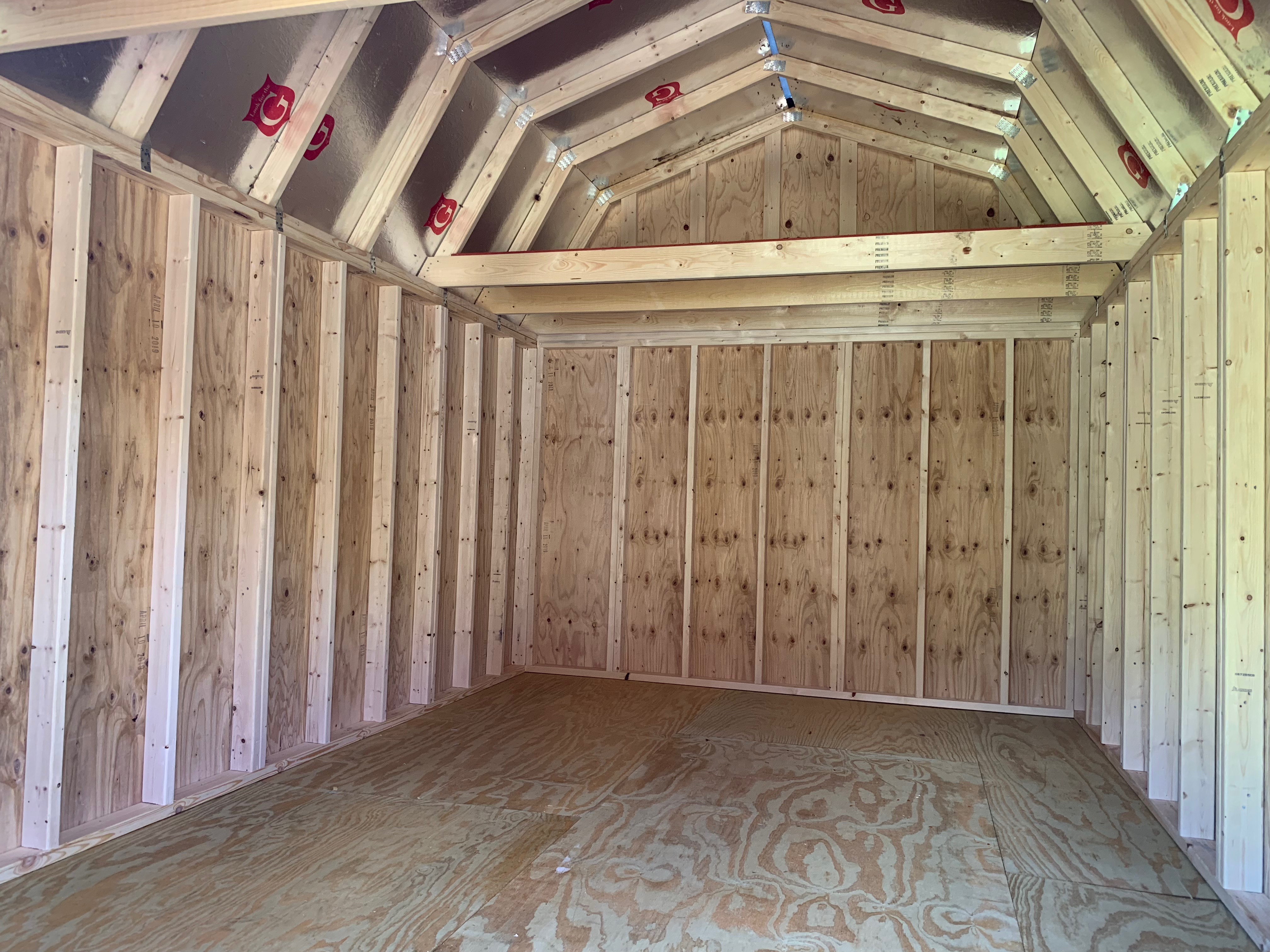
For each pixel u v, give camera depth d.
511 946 2.19
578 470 6.02
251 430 3.52
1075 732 4.64
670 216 5.79
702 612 5.74
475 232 4.84
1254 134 2.37
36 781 2.62
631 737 4.28
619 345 5.88
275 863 2.68
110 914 2.32
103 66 2.75
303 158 3.57
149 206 3.07
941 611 5.35
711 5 4.09
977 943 2.28
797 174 5.59
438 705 4.83
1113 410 4.29
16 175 2.58
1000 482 5.28
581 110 4.67
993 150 4.98
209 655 3.38
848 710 5.06
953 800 3.45
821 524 5.56
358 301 4.23
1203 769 2.99
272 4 2.19
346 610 4.19
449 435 5.10
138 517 3.05
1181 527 3.02
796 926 2.34
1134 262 3.75
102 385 2.89
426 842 2.87
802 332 5.56
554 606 6.02
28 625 2.64
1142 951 2.26
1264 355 2.62
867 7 3.91
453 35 3.69
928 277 4.77
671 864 2.74
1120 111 3.17
